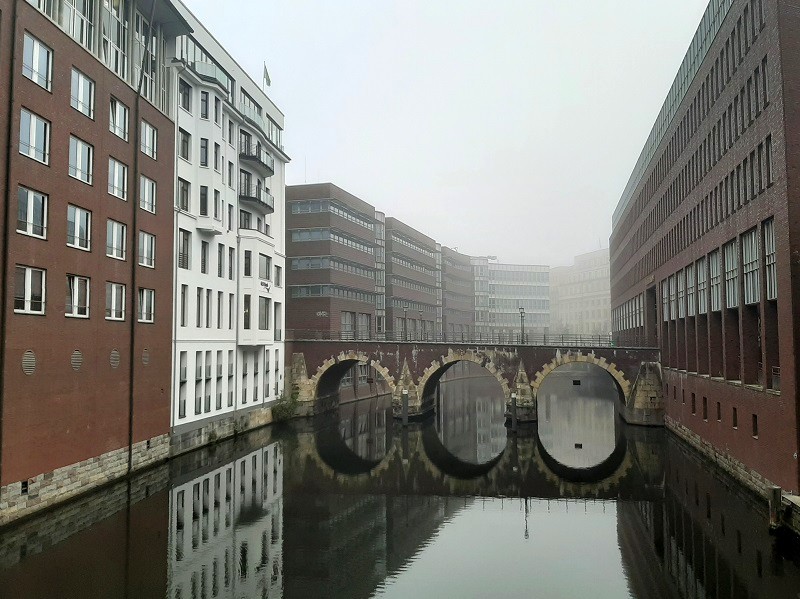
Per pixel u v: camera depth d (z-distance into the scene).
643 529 23.59
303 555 20.30
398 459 38.12
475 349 51.12
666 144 47.03
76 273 24.55
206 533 21.86
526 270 139.62
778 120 23.42
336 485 30.92
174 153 33.72
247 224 44.66
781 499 21.36
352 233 69.88
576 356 49.31
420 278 96.12
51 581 16.81
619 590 17.64
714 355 33.78
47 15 23.42
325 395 58.41
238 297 41.97
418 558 20.48
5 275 20.45
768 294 24.94
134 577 17.42
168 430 32.88
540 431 49.56
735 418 29.70
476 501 28.50
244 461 34.59
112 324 27.28
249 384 44.22
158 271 31.77
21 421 21.17
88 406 25.34
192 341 35.66
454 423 54.47
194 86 36.81
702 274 36.09
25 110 21.67
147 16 31.56
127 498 25.23
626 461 36.91
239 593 16.81
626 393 48.97
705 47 35.12
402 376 52.53
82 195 25.00
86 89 25.47
